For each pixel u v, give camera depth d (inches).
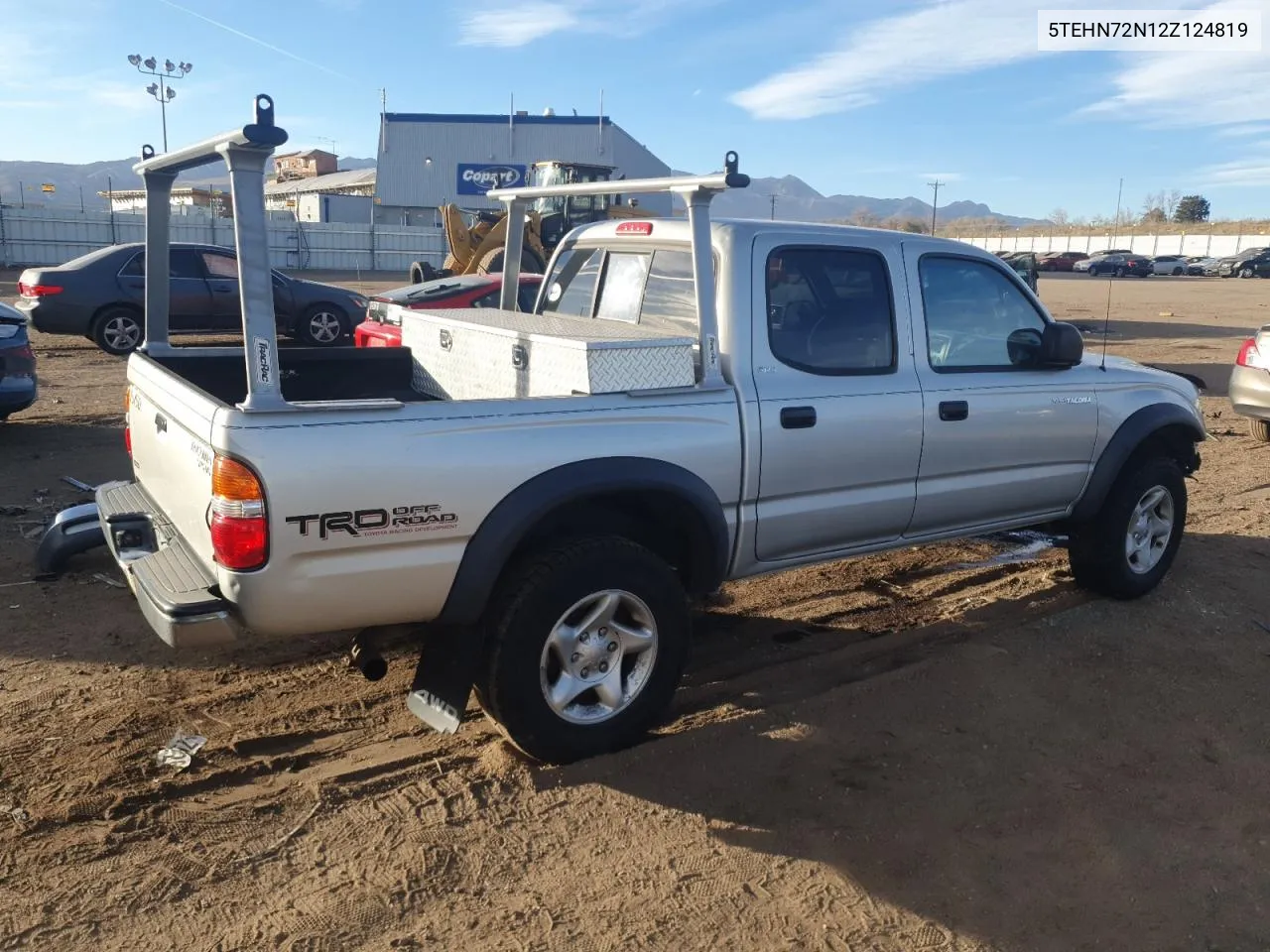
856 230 175.2
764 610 212.7
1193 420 220.8
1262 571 239.8
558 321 178.2
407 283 1374.3
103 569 220.5
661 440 144.9
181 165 149.2
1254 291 1608.0
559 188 182.7
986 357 191.0
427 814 133.6
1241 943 114.6
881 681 175.3
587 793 139.6
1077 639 196.7
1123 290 1615.4
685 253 170.7
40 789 135.5
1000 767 150.0
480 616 135.7
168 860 122.3
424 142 2459.4
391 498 124.6
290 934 110.5
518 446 133.1
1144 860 129.0
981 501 189.2
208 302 588.7
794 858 127.3
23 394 343.0
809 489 163.9
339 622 126.6
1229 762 153.6
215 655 180.2
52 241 1428.4
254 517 117.3
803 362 163.9
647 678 148.8
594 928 113.6
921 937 114.0
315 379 191.2
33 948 106.9
